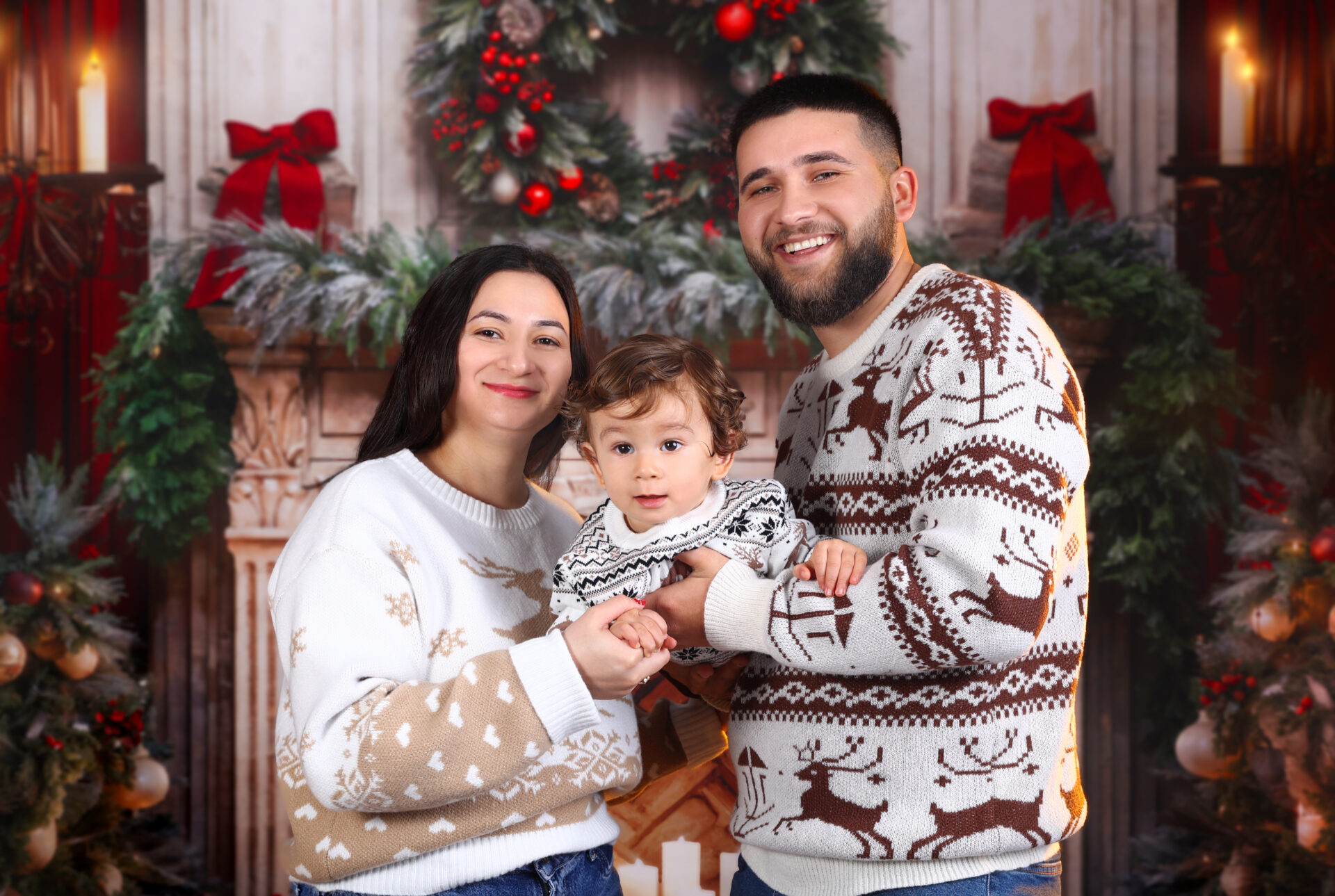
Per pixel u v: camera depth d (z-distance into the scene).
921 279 1.48
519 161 3.39
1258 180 3.39
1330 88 3.34
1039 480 1.22
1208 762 3.15
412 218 3.69
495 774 1.20
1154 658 3.47
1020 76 3.70
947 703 1.30
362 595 1.31
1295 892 2.96
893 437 1.38
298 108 3.68
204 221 3.66
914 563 1.21
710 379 1.48
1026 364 1.27
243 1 3.67
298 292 3.20
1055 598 1.38
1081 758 3.52
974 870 1.31
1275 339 3.42
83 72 3.58
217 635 3.56
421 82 3.47
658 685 1.77
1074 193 3.52
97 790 3.12
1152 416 3.32
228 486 3.49
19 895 2.91
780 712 1.39
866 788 1.32
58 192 3.51
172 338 3.38
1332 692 2.90
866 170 1.50
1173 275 3.29
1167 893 3.25
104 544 3.51
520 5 3.28
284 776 1.39
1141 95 3.65
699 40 3.55
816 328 1.55
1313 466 3.09
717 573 1.36
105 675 3.20
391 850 1.29
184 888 3.39
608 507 1.56
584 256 3.29
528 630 1.50
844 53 3.40
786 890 1.41
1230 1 3.50
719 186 3.41
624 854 2.76
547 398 1.59
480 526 1.54
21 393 3.52
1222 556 3.41
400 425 1.62
